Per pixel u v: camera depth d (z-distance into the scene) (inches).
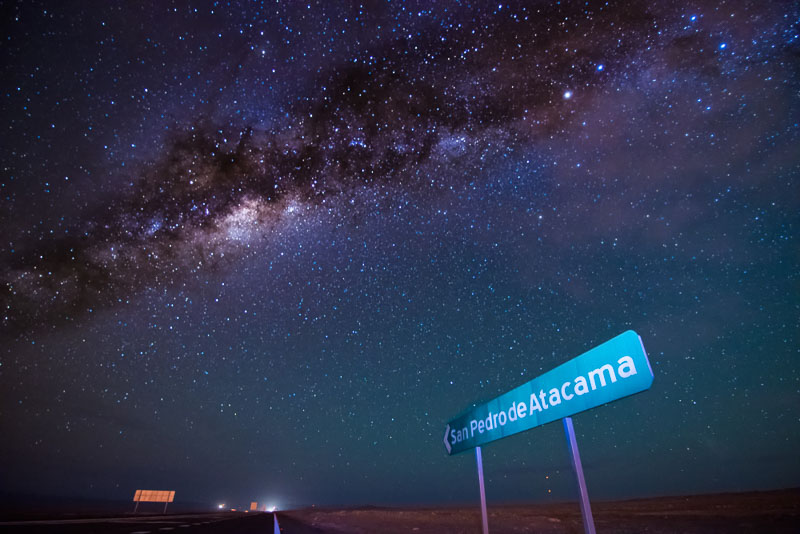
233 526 545.0
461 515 919.7
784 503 853.8
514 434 255.9
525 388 246.8
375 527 594.6
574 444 194.5
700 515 671.1
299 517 1021.2
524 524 629.9
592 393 184.4
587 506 180.2
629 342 164.9
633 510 944.9
